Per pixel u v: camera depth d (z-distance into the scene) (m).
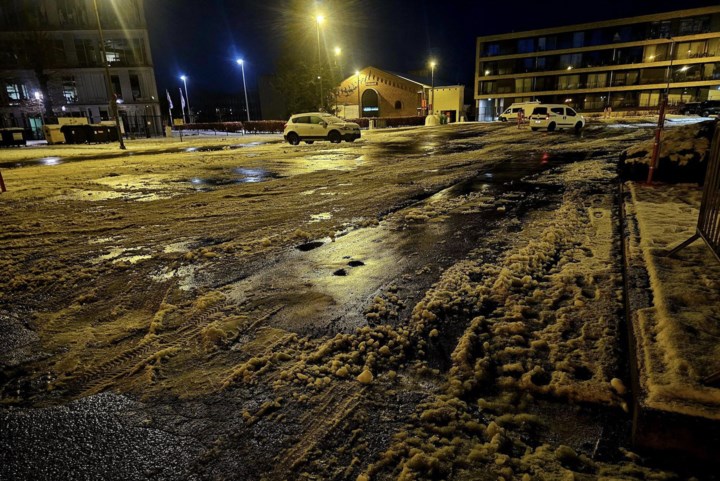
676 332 2.41
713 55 52.44
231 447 2.11
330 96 50.78
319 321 3.30
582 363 2.61
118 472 1.97
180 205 7.71
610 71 58.03
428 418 2.25
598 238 4.82
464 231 5.50
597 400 2.34
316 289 3.89
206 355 2.91
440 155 14.86
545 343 2.83
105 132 32.41
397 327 3.17
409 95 62.06
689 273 3.22
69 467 2.00
